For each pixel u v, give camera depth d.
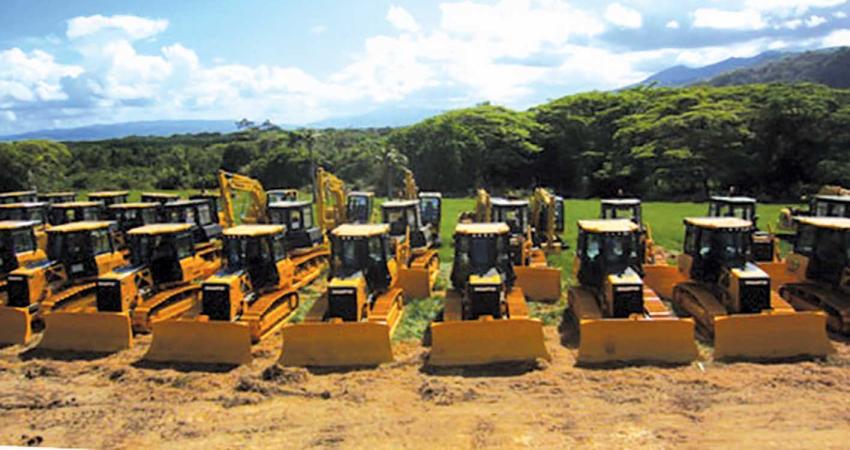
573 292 15.83
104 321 14.38
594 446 8.97
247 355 13.20
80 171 66.81
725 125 51.06
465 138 60.94
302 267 20.94
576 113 64.06
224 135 113.94
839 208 22.45
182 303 16.88
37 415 10.72
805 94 52.28
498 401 10.77
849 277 14.55
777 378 11.34
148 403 11.17
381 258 15.52
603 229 14.55
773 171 52.94
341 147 67.56
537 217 25.19
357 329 12.90
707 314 14.16
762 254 21.06
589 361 12.53
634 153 54.19
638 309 13.47
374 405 10.80
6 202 30.78
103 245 17.88
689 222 15.93
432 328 12.77
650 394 10.81
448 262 24.02
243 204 35.44
